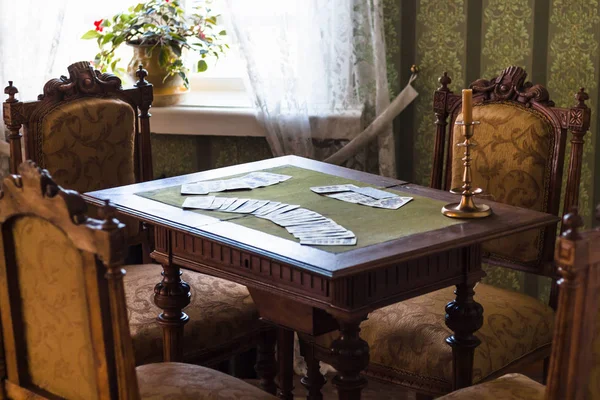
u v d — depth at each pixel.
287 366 2.89
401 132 3.59
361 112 3.56
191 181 2.66
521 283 3.54
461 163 2.87
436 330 2.47
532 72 3.36
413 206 2.37
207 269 2.26
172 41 3.66
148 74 3.69
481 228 2.16
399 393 3.33
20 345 1.95
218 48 3.98
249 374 3.59
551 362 1.54
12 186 1.78
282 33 3.47
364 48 3.53
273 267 2.09
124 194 2.52
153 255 2.41
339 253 1.99
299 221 2.23
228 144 3.76
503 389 2.04
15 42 3.65
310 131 3.59
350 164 3.63
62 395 1.90
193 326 2.65
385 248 2.02
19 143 2.92
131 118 3.10
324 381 2.85
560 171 2.72
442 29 3.44
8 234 1.87
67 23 3.71
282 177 2.69
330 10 3.49
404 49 3.52
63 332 1.83
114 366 1.74
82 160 3.00
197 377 2.14
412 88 3.49
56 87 2.96
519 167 2.76
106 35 3.69
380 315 2.58
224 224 2.22
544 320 2.63
